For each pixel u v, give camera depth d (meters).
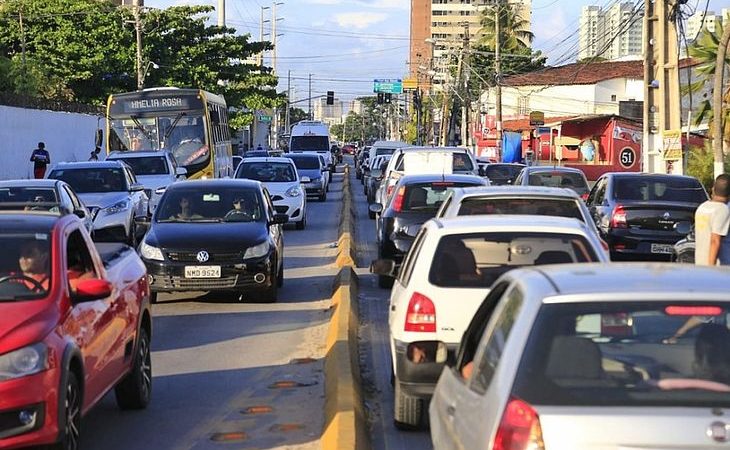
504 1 99.69
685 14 32.44
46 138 48.56
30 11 67.12
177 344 14.09
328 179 59.12
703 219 13.12
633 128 66.50
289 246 27.44
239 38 74.75
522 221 9.59
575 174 29.19
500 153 63.91
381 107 187.62
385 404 10.84
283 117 178.25
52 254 8.41
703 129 58.69
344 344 12.45
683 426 4.57
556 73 85.69
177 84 70.31
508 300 5.68
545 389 4.82
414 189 19.27
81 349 8.20
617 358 4.94
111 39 67.94
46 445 7.54
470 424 5.31
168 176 30.72
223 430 9.73
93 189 25.27
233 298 18.08
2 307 7.85
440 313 9.07
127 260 10.55
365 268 22.67
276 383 11.72
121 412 10.45
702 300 5.07
